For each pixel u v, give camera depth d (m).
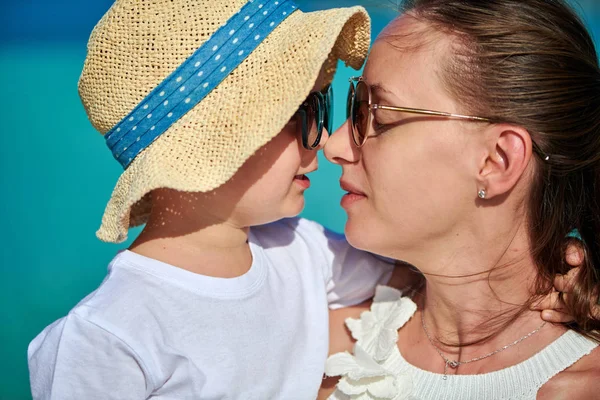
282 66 0.65
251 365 0.67
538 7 0.65
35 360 0.63
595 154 0.66
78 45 2.42
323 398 0.71
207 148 0.64
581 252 0.65
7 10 2.50
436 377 0.66
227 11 0.65
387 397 0.66
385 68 0.66
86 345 0.62
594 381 0.61
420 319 0.71
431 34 0.65
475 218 0.65
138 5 0.65
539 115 0.63
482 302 0.67
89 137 2.01
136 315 0.64
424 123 0.64
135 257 0.67
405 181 0.65
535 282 0.66
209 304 0.67
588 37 0.68
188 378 0.64
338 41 0.75
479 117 0.63
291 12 0.69
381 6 0.73
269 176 0.68
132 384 0.62
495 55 0.63
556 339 0.64
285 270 0.74
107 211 0.66
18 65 2.28
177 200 0.69
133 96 0.65
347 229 0.69
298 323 0.72
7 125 2.03
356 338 0.73
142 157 0.65
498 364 0.65
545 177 0.64
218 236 0.69
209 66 0.64
